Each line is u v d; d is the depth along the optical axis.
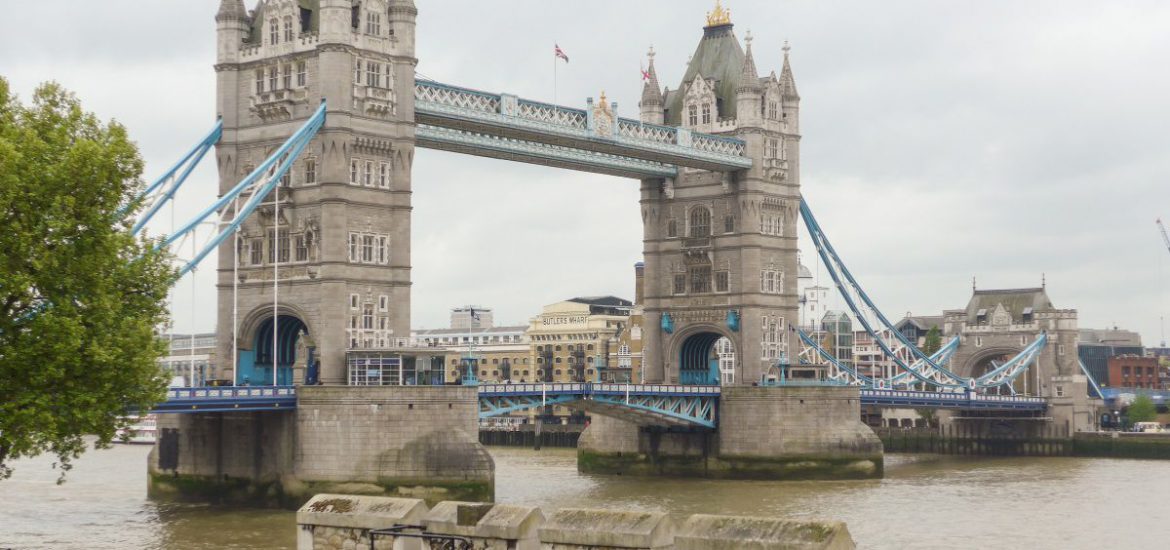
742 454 147.50
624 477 150.50
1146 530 102.62
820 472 146.38
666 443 152.75
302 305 117.69
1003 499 124.12
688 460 151.38
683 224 162.12
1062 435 199.50
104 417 74.81
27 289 70.50
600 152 141.38
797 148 163.25
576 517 43.34
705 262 159.50
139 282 78.06
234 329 111.81
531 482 141.25
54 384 72.12
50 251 71.31
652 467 153.62
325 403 108.44
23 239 70.00
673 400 144.25
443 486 109.44
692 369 164.88
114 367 73.00
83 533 95.00
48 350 70.69
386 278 119.94
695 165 151.88
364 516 46.03
